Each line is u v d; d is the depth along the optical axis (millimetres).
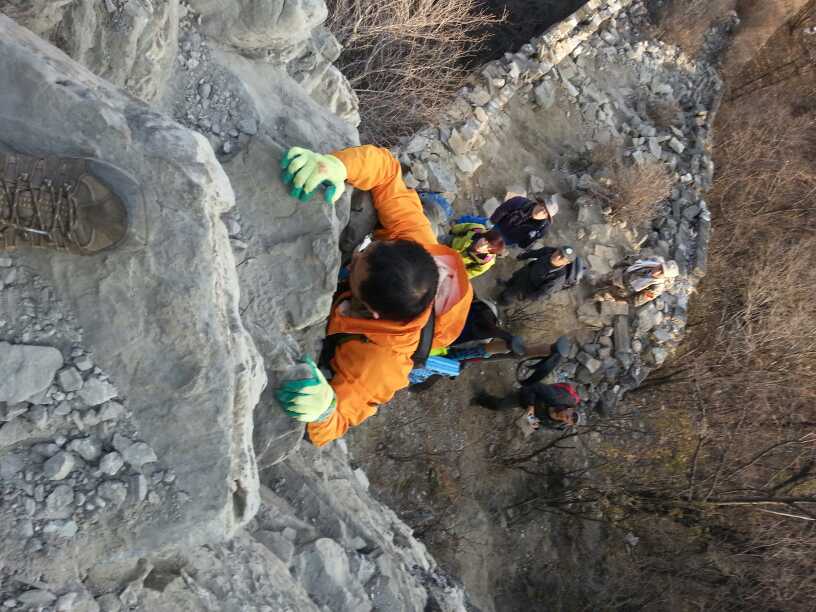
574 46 9031
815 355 8703
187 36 2998
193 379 2062
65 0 2330
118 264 1958
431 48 7734
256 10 3000
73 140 1922
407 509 6223
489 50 9219
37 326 1944
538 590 7152
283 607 2703
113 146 1940
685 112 10062
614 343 8273
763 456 8438
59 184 1801
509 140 8266
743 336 8789
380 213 3057
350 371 2580
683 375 8578
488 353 4223
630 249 8617
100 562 2006
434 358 3396
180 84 2971
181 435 2068
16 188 1750
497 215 5965
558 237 8305
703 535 8031
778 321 8727
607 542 7785
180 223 1994
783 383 8672
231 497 2152
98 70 2604
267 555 2922
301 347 3139
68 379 1948
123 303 1994
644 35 9977
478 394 7305
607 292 8242
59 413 1939
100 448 1996
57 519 1927
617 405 8391
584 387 8266
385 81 7285
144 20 2547
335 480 4074
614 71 9523
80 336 1991
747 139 10305
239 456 2174
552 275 6434
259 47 3219
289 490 3480
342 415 2609
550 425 6625
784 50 11898
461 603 4324
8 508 1883
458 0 7465
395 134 7309
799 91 11648
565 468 7836
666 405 8547
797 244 9594
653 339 8359
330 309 2938
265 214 2828
